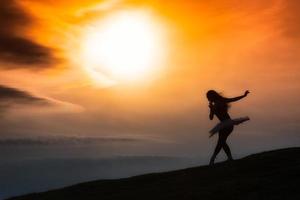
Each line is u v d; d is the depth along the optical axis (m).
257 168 19.81
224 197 18.03
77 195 21.41
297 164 19.56
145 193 19.86
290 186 17.94
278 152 20.97
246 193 18.03
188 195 18.69
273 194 17.61
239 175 19.59
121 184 21.61
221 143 20.78
